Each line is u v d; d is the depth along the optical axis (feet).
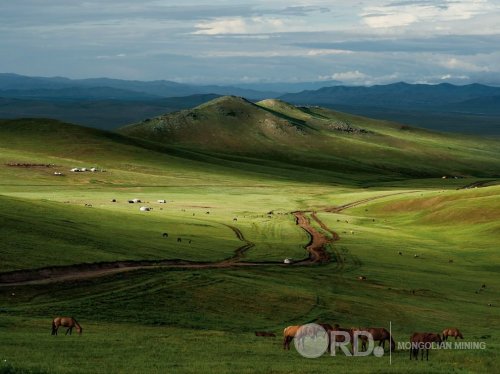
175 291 211.61
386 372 104.17
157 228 352.49
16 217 288.51
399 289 256.73
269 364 110.73
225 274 248.73
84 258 240.73
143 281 221.66
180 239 322.34
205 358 118.01
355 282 263.90
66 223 303.89
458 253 363.56
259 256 309.42
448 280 285.43
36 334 137.08
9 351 114.21
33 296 190.70
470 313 220.43
